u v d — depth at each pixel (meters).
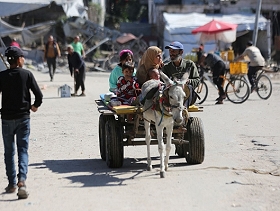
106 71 75.44
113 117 20.33
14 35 82.19
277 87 51.50
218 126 28.86
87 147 24.34
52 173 19.19
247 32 81.50
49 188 17.02
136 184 17.11
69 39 83.81
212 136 25.97
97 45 79.50
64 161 21.42
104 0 109.81
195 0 88.06
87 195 15.98
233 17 83.50
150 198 15.44
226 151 22.30
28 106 16.16
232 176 17.89
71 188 16.89
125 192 16.19
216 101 41.06
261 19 81.56
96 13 99.00
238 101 39.78
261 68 41.72
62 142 25.59
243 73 39.25
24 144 16.12
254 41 67.44
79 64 44.94
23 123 16.05
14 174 16.59
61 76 67.06
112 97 20.42
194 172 18.59
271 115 32.69
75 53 45.00
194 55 67.50
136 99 19.16
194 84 19.30
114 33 82.19
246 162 20.12
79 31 82.38
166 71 19.66
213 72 39.16
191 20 81.25
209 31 66.81
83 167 20.14
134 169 19.45
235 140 24.80
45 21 84.94
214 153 21.97
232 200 15.11
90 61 84.62
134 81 19.95
